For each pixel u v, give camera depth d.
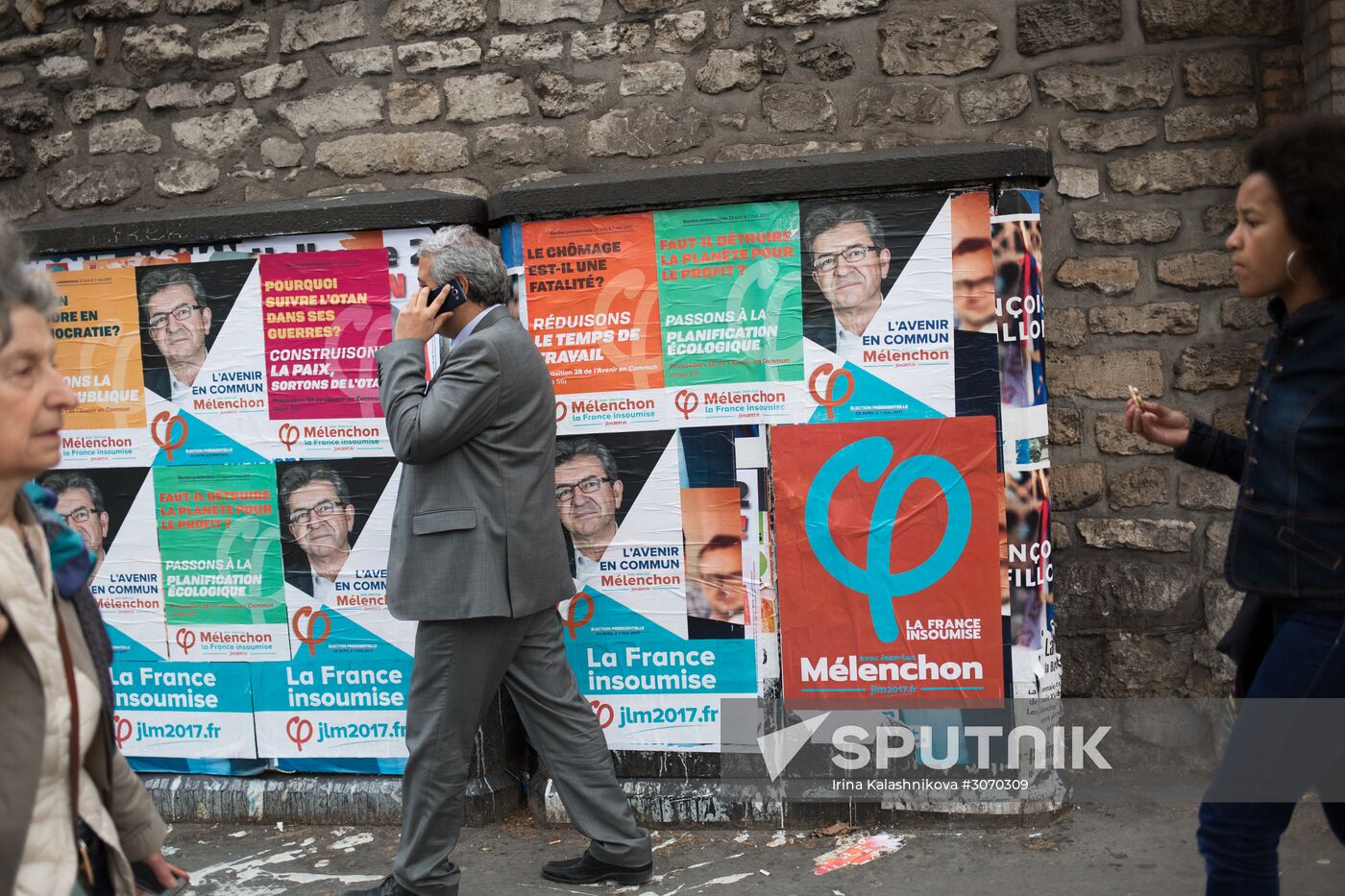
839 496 3.55
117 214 4.00
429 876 3.11
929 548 3.51
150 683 3.92
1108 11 4.05
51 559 1.66
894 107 4.16
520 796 3.89
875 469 3.53
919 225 3.46
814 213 3.51
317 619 3.81
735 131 4.24
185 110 4.56
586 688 3.72
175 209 3.94
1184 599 4.03
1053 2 4.08
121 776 1.86
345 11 4.43
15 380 1.54
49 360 1.61
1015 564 3.48
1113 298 4.12
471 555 3.04
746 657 3.63
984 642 3.51
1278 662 2.24
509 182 4.38
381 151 4.45
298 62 4.48
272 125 4.52
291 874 3.48
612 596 3.69
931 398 3.49
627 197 3.56
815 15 4.17
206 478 3.83
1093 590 4.09
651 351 3.62
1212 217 4.04
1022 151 3.37
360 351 3.72
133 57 4.57
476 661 3.08
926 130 4.16
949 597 3.52
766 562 3.60
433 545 3.05
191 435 3.83
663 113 4.28
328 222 3.67
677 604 3.66
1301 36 3.99
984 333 3.44
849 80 4.18
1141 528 4.09
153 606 3.90
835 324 3.52
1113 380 4.12
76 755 1.61
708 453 3.61
